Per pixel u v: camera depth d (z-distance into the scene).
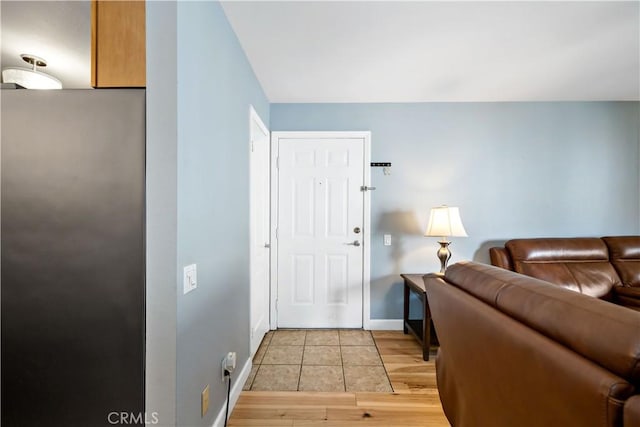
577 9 1.57
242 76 1.94
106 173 1.09
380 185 2.90
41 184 1.10
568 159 2.90
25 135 1.10
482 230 2.89
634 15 1.62
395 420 1.64
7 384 1.11
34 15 1.39
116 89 1.11
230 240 1.71
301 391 1.91
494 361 0.86
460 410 1.24
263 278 2.73
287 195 2.91
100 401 1.09
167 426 1.08
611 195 2.90
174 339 1.08
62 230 1.09
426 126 2.90
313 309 2.93
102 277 1.09
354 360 2.30
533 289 0.82
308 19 1.65
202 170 1.31
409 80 2.43
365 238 2.89
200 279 1.29
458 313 1.06
